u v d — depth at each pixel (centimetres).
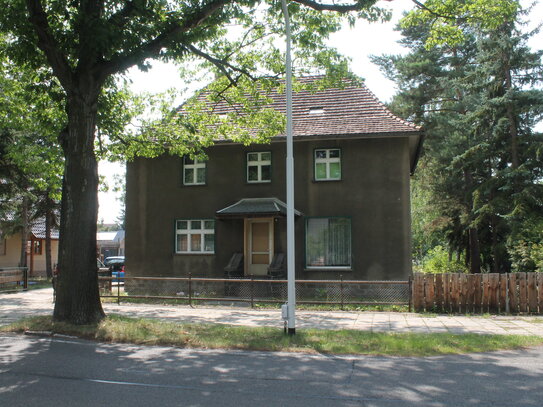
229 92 1628
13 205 2456
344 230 1736
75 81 1032
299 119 1880
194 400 553
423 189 3216
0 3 996
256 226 1814
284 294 1662
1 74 1473
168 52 1128
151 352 826
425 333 993
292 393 584
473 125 2392
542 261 1548
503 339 917
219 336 934
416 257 4812
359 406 534
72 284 1016
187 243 1867
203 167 1889
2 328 1005
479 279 1294
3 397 561
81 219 1025
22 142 1784
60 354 799
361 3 1181
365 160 1739
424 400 556
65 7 1051
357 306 1421
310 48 1430
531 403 545
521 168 2064
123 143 1614
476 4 1331
